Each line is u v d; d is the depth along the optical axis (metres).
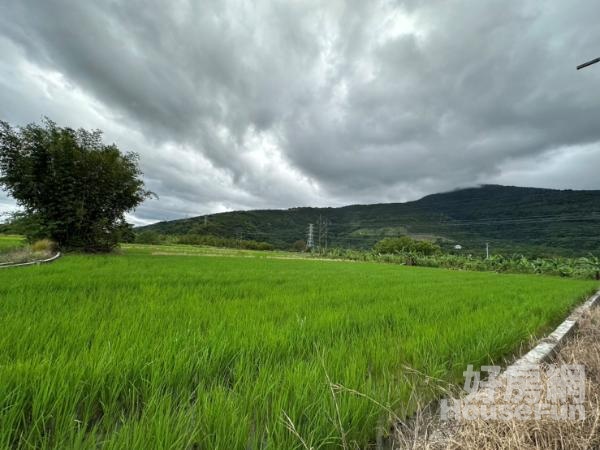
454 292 7.50
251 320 3.63
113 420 1.59
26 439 1.39
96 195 19.08
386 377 2.23
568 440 1.51
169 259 17.05
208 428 1.48
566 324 4.49
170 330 2.99
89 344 2.63
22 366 1.87
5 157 15.98
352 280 9.86
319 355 2.33
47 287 5.57
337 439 1.52
